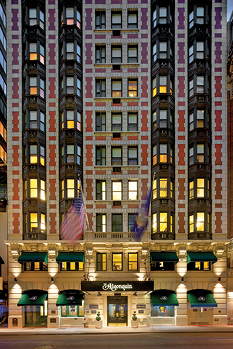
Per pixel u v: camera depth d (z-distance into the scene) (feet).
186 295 83.51
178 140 88.28
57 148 88.02
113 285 80.59
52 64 90.07
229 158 89.35
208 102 87.86
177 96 89.25
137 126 89.81
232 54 90.07
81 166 87.76
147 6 91.09
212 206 85.76
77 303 79.97
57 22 90.74
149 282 80.89
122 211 85.92
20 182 86.53
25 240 82.43
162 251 84.84
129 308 83.76
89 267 83.66
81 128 89.30
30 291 83.30
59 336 70.90
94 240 82.69
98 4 91.25
